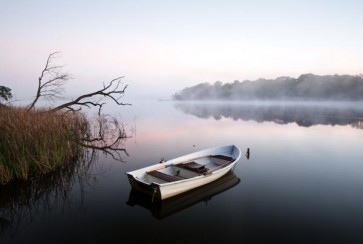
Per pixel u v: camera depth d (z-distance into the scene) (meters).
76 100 17.05
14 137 8.91
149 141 18.62
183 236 5.93
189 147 16.83
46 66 16.08
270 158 13.80
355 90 149.75
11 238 5.78
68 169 11.09
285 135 22.25
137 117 38.66
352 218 6.86
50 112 13.88
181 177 8.65
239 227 6.34
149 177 8.49
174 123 30.78
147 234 6.00
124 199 8.05
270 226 6.45
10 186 8.59
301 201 7.98
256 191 8.87
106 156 13.84
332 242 5.72
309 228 6.31
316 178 10.32
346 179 10.20
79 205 7.57
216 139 20.08
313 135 22.19
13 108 13.52
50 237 5.84
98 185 9.31
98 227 6.30
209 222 6.64
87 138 15.79
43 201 7.85
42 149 9.62
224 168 9.45
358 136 21.62
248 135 22.12
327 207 7.54
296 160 13.37
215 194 8.59
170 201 7.67
